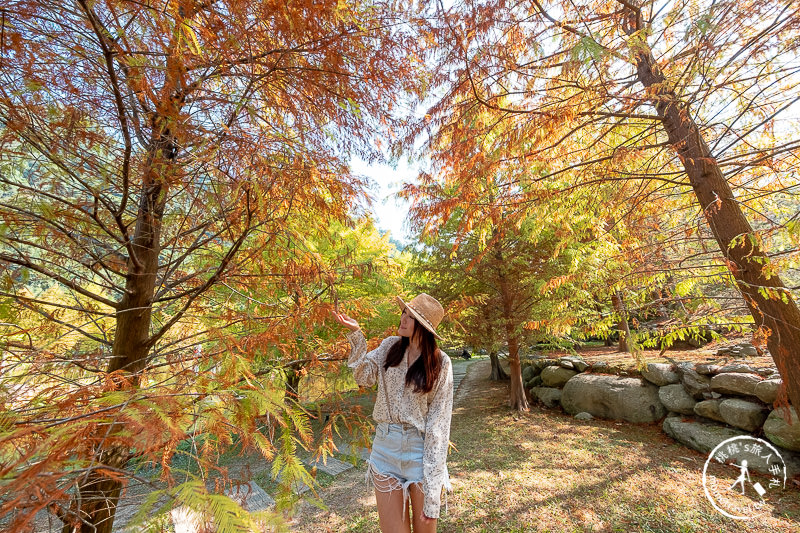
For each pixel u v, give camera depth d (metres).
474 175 3.32
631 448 5.55
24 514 0.48
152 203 1.82
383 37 1.66
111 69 1.16
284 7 1.21
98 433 0.68
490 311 8.03
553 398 8.64
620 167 3.38
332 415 1.72
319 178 1.59
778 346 2.89
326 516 4.00
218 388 0.97
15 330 1.55
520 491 4.32
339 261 2.00
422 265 8.36
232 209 1.56
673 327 3.99
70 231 1.57
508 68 3.00
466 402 10.12
